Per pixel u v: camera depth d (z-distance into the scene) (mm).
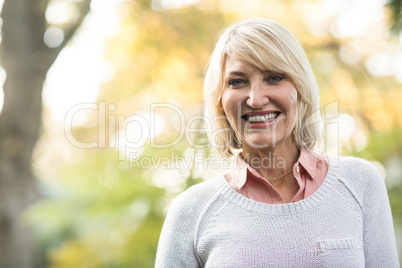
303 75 1843
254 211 1855
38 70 6992
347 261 1744
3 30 6957
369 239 1875
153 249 4344
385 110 5219
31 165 7406
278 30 1819
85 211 4422
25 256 7270
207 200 1957
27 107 7062
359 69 5566
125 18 6371
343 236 1776
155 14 6215
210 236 1880
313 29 5781
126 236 4227
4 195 6977
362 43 5469
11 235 7039
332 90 5562
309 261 1741
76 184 4668
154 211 4195
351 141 4562
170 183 4164
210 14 6078
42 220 4707
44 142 8945
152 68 6418
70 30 6609
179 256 1948
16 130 7051
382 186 1948
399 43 4082
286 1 5734
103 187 4473
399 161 4262
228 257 1805
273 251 1772
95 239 4477
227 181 1986
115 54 6609
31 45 7008
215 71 1941
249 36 1794
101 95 6594
